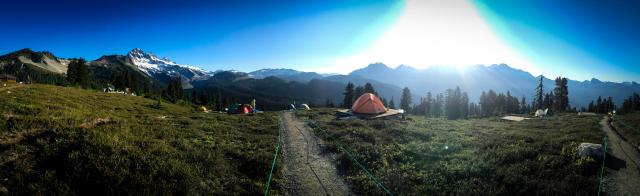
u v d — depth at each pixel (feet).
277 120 107.45
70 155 41.75
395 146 65.67
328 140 72.49
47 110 72.08
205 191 38.22
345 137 73.56
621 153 59.93
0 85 159.84
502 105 376.48
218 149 56.29
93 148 45.70
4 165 39.01
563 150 56.85
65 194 33.88
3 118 57.41
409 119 122.72
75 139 49.47
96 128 59.62
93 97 144.87
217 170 45.06
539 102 307.37
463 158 55.67
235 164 49.47
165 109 156.04
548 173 45.32
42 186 35.01
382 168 49.88
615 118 135.64
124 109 124.16
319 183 44.60
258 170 47.24
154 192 35.73
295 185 43.65
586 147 55.06
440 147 64.85
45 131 52.85
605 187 41.09
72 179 36.96
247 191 39.91
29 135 50.98
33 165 39.99
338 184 44.45
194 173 42.42
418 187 42.24
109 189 35.55
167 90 428.56
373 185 43.06
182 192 36.68
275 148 61.87
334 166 52.42
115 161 41.91
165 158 46.52
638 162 53.52
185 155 49.55
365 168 50.34
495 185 41.68
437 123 112.16
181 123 84.89
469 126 106.22
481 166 49.44
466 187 41.24
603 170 47.67
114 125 65.82
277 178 45.55
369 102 129.39
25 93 110.63
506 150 58.39
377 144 66.49
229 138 68.44
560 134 80.48
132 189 36.06
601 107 385.29
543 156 53.26
